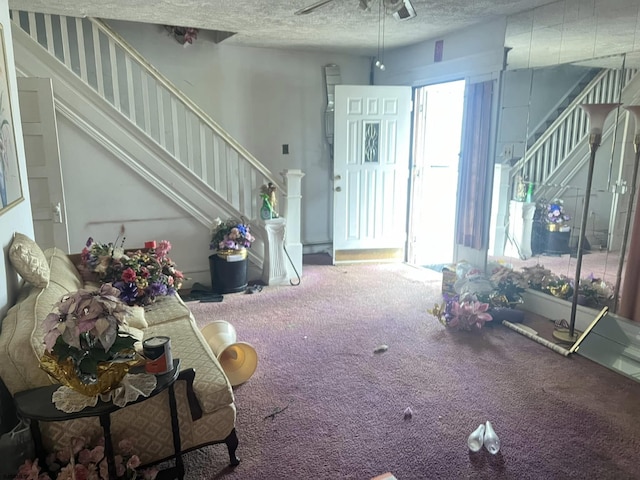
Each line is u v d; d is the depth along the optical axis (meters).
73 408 1.62
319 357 3.09
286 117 5.66
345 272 5.18
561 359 3.07
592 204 3.35
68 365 1.59
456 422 2.38
